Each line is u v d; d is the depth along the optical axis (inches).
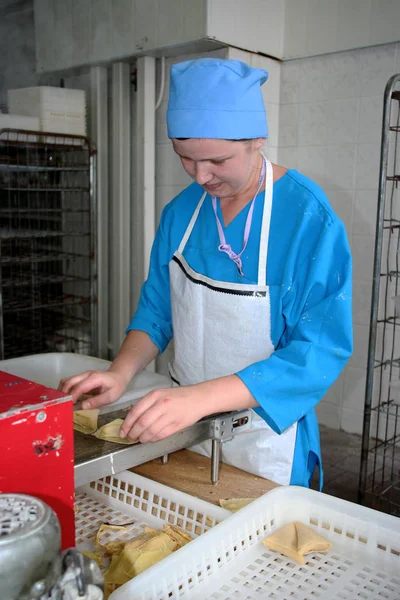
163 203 113.9
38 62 119.1
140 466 42.1
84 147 116.1
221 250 44.3
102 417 38.9
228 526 30.4
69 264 127.0
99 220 118.0
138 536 33.4
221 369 45.8
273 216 42.7
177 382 50.6
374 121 98.9
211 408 34.7
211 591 28.7
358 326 105.8
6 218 118.6
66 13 113.8
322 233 39.4
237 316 43.5
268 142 109.8
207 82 36.0
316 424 47.2
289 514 34.2
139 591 25.5
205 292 45.1
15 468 22.9
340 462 102.4
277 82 109.5
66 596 15.8
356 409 108.1
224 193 40.8
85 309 125.8
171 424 32.9
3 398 23.9
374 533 31.1
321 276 39.1
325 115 104.9
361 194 102.4
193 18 93.8
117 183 115.0
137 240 116.0
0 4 111.5
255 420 42.9
